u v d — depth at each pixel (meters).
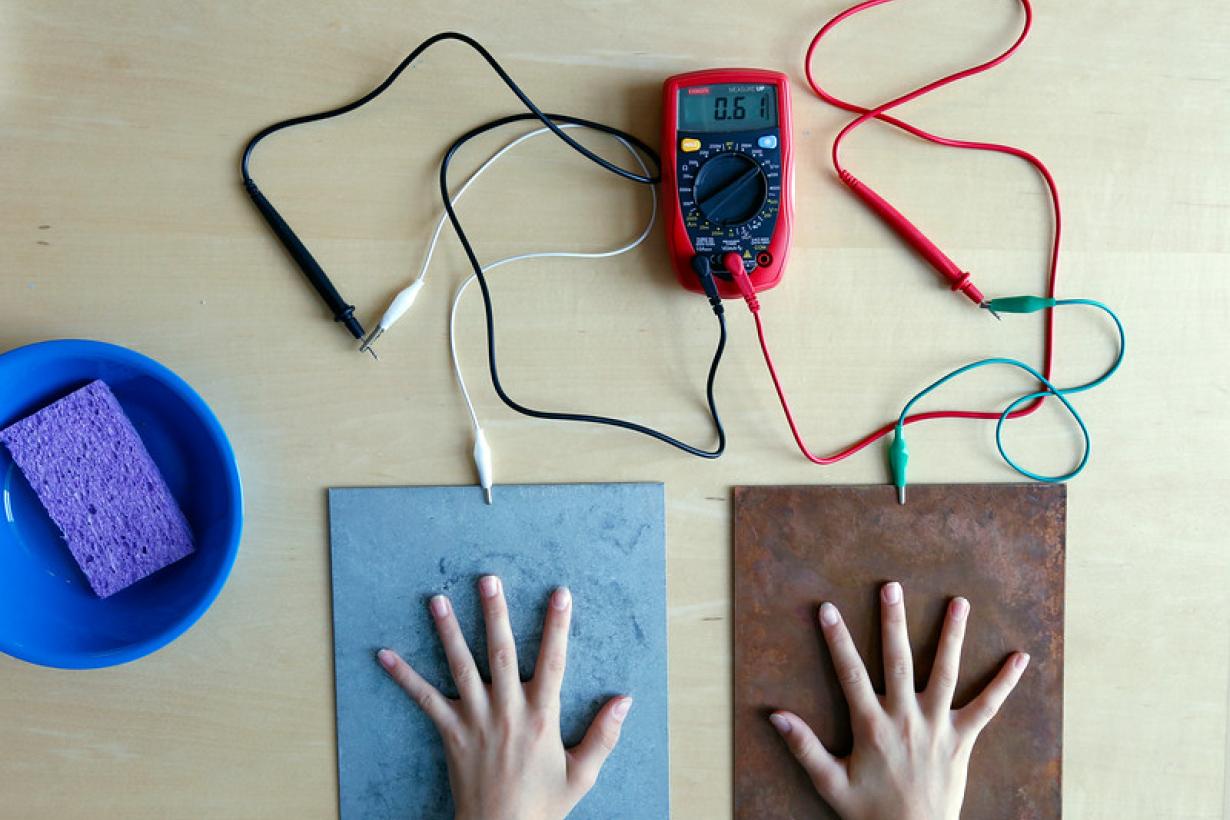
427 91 0.76
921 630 0.78
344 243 0.76
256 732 0.78
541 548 0.77
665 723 0.78
